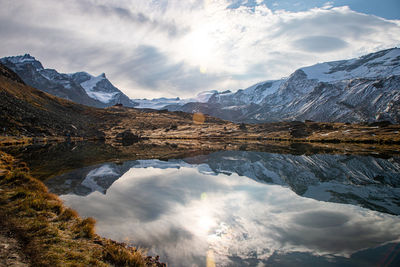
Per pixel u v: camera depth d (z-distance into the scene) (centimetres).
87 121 16375
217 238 975
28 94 12888
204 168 3062
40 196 1427
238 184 2088
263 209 1356
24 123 8462
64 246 854
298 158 4322
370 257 793
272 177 2466
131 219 1208
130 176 2462
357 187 2006
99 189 1873
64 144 7094
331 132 12644
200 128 18862
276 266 754
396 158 4231
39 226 988
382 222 1137
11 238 842
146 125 19525
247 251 865
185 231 1057
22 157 3784
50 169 2816
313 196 1666
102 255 822
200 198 1605
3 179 1717
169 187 1948
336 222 1140
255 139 12450
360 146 7331
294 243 918
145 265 777
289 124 16712
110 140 11181
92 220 1150
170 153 5197
